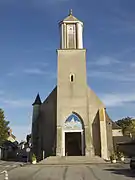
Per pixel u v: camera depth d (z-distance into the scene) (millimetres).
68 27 44312
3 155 61031
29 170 26219
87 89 41812
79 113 39938
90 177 19359
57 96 40781
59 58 42500
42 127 43531
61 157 36906
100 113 40750
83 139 39000
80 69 41875
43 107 44688
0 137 57531
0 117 57281
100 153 39281
